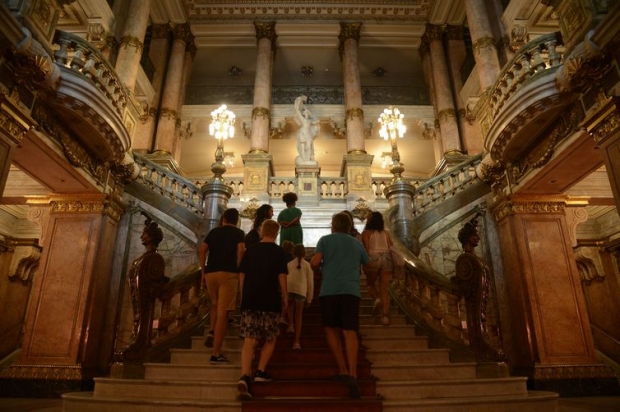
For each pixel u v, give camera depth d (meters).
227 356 4.92
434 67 16.83
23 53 5.48
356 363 4.11
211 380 4.41
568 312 7.78
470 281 5.30
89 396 4.21
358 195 12.95
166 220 9.43
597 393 7.29
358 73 16.50
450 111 15.81
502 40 12.70
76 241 8.23
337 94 19.98
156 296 5.32
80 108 6.69
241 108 17.77
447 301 6.93
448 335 5.36
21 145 6.32
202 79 20.02
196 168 21.67
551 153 7.14
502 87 7.76
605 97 5.56
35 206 8.77
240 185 13.57
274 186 13.35
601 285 11.37
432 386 4.17
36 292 7.90
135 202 9.43
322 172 21.98
